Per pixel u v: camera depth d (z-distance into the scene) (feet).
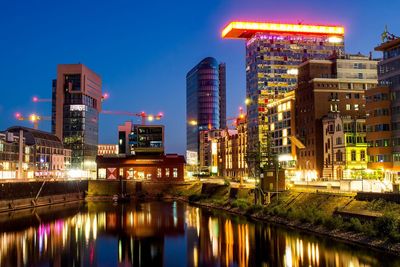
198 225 337.11
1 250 251.80
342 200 294.66
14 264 221.46
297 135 578.66
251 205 383.65
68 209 456.86
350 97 542.98
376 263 203.21
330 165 489.67
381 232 236.63
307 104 555.28
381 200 263.49
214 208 453.99
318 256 221.05
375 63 564.71
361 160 462.60
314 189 339.98
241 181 481.05
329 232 270.87
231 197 469.57
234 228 316.40
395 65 388.98
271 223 329.72
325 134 505.66
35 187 494.59
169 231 313.94
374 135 400.88
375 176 412.36
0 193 428.15
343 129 469.57
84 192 606.96
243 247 253.44
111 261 230.07
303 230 293.02
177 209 451.53
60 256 239.09
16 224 345.31
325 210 299.79
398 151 380.37
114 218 383.04
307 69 567.59
